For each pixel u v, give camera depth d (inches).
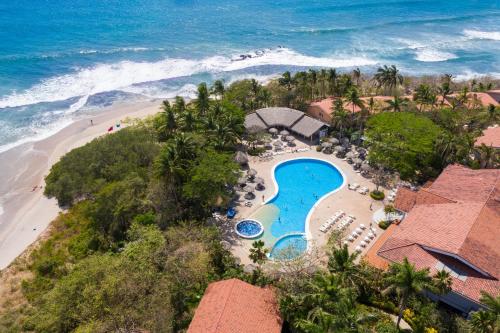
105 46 5634.8
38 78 4547.2
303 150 2881.4
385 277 1449.3
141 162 2664.9
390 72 3417.8
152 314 1412.4
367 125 2748.5
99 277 1550.2
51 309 1480.1
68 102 4037.9
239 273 1684.3
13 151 3164.4
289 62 5285.4
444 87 3297.2
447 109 2940.5
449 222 1734.7
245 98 3518.7
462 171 2156.7
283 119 3142.2
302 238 2000.5
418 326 1430.9
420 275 1298.0
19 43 5615.2
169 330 1397.6
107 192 2154.3
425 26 6943.9
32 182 2810.0
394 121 2568.9
